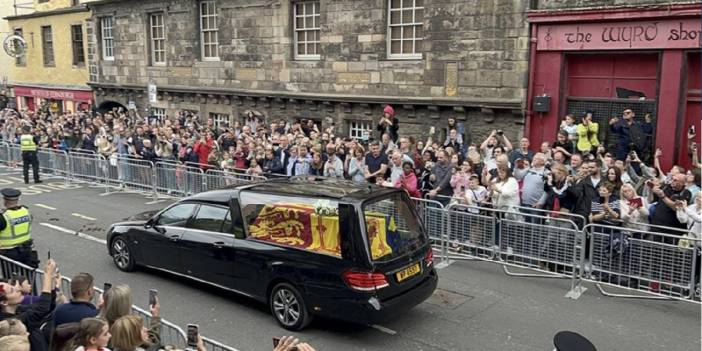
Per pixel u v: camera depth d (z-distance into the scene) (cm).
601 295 864
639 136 1248
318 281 729
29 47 3369
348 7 1783
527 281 925
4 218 834
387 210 750
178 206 909
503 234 960
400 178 1116
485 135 1538
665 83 1257
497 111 1501
